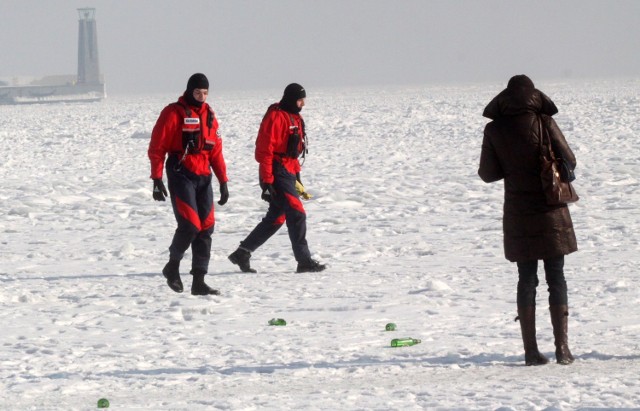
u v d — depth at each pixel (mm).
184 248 34094
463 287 33344
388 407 18094
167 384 21094
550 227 22328
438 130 138375
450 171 81125
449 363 22438
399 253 41906
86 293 34406
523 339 22266
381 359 23125
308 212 57344
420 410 17797
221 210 59469
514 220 22641
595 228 45875
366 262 39781
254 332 27141
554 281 22422
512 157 22609
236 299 32719
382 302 31156
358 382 20734
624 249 40062
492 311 29125
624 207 53750
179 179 34000
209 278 37344
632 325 26125
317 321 28562
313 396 19297
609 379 19844
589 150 95000
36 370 23047
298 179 38594
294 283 35562
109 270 39781
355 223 52219
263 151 37469
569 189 22453
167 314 30312
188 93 34531
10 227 54125
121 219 57094
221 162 34781
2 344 26469
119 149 127312
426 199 62188
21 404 19641
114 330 28078
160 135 34062
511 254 22703
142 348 25391
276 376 21547
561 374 20703
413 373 21469
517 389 19266
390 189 67500
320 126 156750
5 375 22547
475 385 19844
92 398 20000
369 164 92250
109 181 81000
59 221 56469
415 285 34062
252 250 38469
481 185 69438
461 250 41844
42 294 34125
